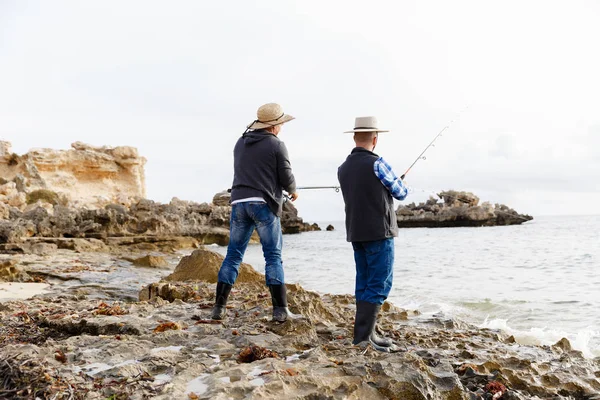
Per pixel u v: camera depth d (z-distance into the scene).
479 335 6.24
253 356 3.74
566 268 18.62
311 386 2.99
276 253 4.98
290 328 4.78
